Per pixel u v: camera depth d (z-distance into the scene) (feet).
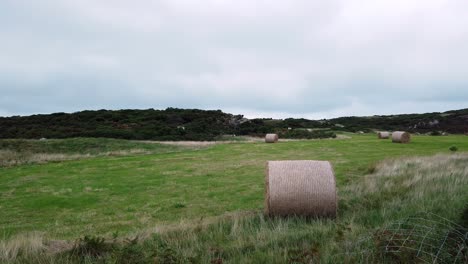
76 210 44.37
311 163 32.91
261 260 18.84
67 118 190.49
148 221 37.63
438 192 34.24
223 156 98.48
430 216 23.30
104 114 197.26
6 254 21.26
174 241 23.20
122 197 51.08
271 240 21.93
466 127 265.13
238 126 199.41
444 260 17.26
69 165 83.25
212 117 200.75
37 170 76.74
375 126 290.35
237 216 32.68
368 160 83.10
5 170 77.30
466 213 21.57
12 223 38.86
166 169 76.33
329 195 30.81
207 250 20.76
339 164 76.43
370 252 18.25
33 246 23.16
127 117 195.93
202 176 67.26
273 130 196.75
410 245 18.78
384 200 33.17
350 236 21.39
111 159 92.84
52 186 60.13
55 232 33.94
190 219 36.35
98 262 19.76
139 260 19.22
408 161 66.95
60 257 20.90
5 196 53.11
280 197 30.89
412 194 33.81
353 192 40.29
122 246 22.00
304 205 30.76
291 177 31.40
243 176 66.69
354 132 245.45
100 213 42.47
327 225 26.40
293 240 22.12
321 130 224.94
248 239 23.26
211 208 42.86
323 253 18.93
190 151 112.37
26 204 47.96
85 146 119.24
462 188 34.45
